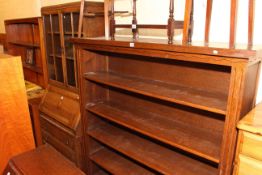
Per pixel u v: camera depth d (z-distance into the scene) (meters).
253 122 1.11
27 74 3.45
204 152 1.36
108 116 1.89
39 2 3.14
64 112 2.34
